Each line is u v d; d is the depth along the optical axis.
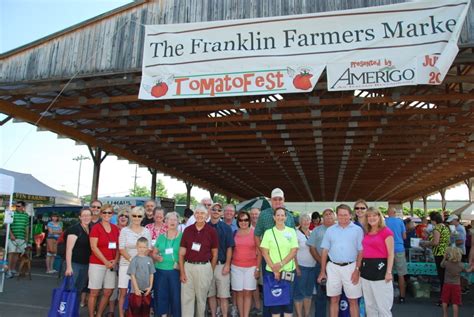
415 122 11.46
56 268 8.95
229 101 10.80
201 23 8.30
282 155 17.53
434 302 7.73
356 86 7.51
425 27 7.41
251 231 5.63
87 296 6.82
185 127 13.43
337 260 5.05
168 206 18.22
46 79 9.02
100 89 10.07
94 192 14.37
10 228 10.12
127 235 5.61
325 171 22.25
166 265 5.42
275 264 5.00
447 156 17.36
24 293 8.07
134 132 13.32
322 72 7.73
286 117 10.86
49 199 17.47
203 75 8.14
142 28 8.71
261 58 7.95
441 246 7.52
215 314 5.91
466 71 9.09
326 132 13.02
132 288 5.15
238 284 5.45
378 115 10.84
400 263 7.69
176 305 5.36
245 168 21.39
